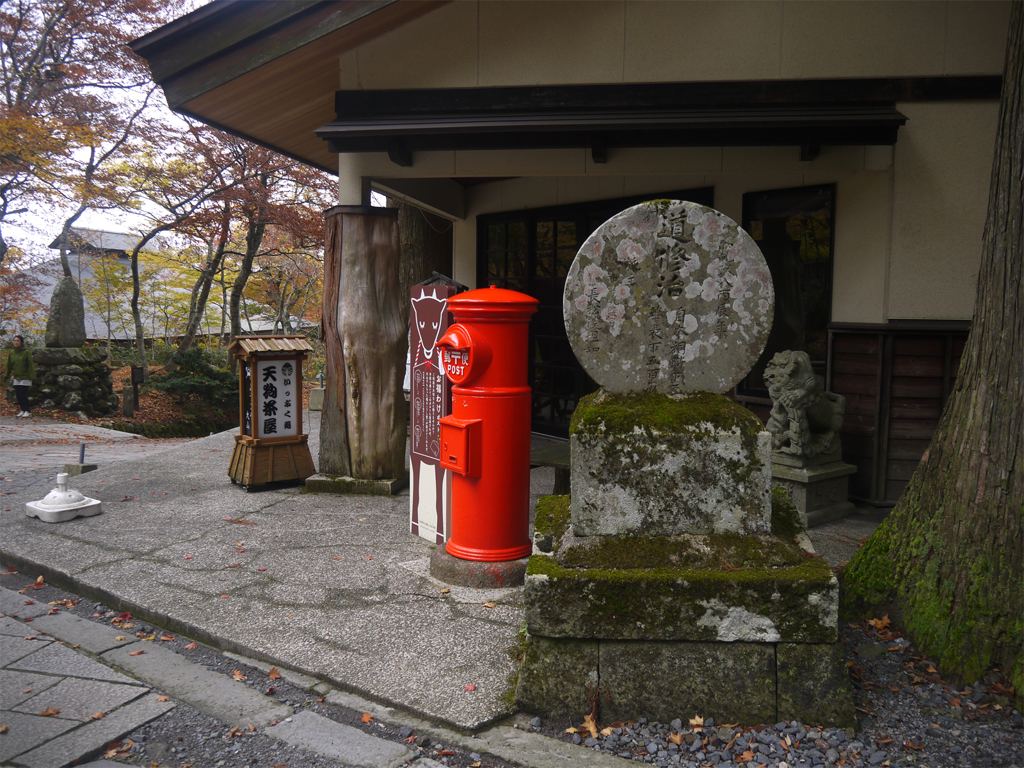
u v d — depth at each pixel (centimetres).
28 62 1422
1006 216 293
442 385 446
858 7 537
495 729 262
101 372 1593
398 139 559
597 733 259
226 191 1534
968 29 527
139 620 363
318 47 548
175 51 547
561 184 785
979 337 302
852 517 524
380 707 275
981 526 287
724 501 281
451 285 457
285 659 307
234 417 1791
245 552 444
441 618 349
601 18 564
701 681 263
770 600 259
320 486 598
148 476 665
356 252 585
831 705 257
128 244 2322
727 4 550
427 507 466
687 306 290
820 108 527
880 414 541
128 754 249
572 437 283
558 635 266
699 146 541
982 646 277
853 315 563
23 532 484
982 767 237
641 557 273
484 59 579
